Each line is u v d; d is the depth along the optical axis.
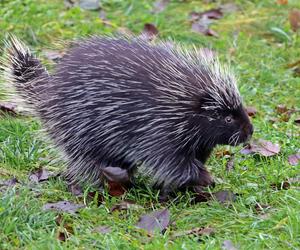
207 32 11.25
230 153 7.91
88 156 7.02
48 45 10.36
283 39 11.33
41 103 7.21
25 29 10.53
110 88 6.83
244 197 6.90
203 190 7.03
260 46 11.02
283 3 12.27
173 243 5.95
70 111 6.95
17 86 7.47
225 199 6.86
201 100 6.78
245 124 6.86
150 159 6.88
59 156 7.31
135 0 11.86
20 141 7.81
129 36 7.52
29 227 6.14
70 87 6.96
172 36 10.89
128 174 7.07
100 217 6.54
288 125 8.59
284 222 6.24
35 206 6.45
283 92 9.62
